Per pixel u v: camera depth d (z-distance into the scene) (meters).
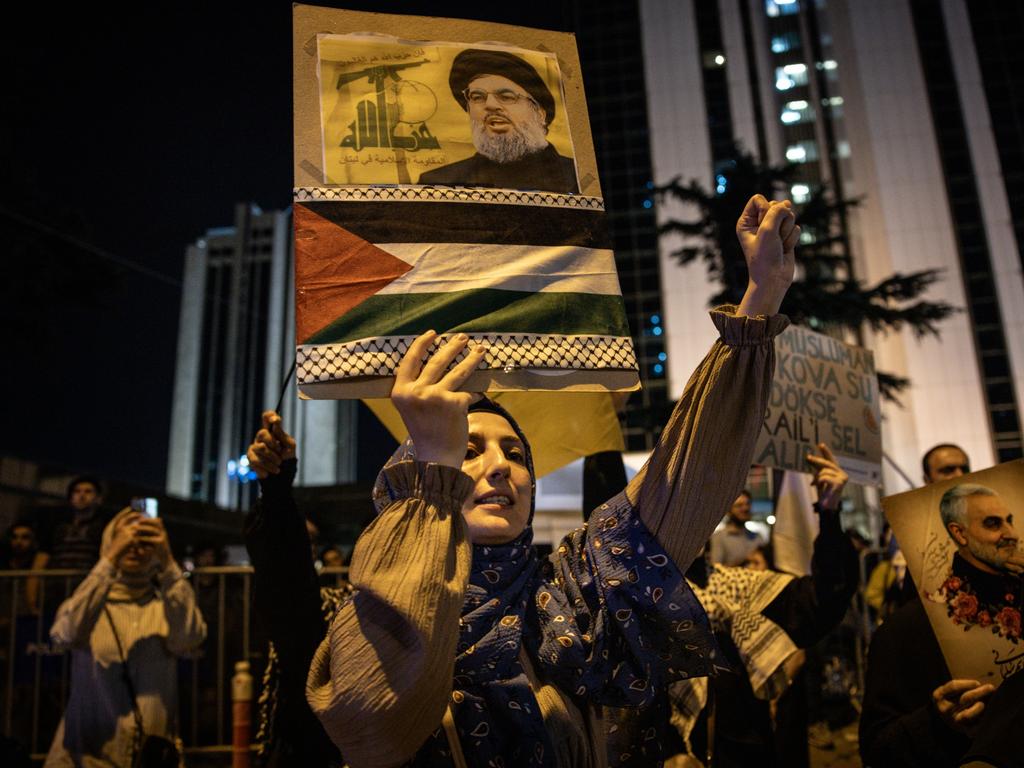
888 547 7.23
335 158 1.82
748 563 7.07
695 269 41.88
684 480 1.65
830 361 4.48
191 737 5.53
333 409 65.06
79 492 6.30
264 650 3.02
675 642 1.71
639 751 1.77
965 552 2.44
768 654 3.21
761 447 4.07
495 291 1.75
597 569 1.69
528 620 1.68
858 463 4.42
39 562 6.33
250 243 85.50
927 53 44.09
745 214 1.68
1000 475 2.46
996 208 41.44
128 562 4.38
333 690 1.32
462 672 1.55
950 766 2.30
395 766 1.36
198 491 80.06
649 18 46.31
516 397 3.30
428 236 1.78
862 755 2.56
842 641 7.86
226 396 81.50
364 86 1.91
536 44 2.04
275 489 2.31
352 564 1.36
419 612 1.27
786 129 45.00
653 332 41.53
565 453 3.40
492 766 1.51
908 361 40.16
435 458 1.41
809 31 46.28
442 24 2.01
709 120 44.47
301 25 1.94
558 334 1.74
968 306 40.34
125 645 4.24
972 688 2.29
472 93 1.94
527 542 1.74
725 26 45.75
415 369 1.50
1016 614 2.34
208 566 6.83
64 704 5.42
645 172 44.03
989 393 39.28
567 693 1.64
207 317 84.00
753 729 3.27
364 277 1.72
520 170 1.89
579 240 1.85
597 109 45.44
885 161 42.75
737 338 1.61
